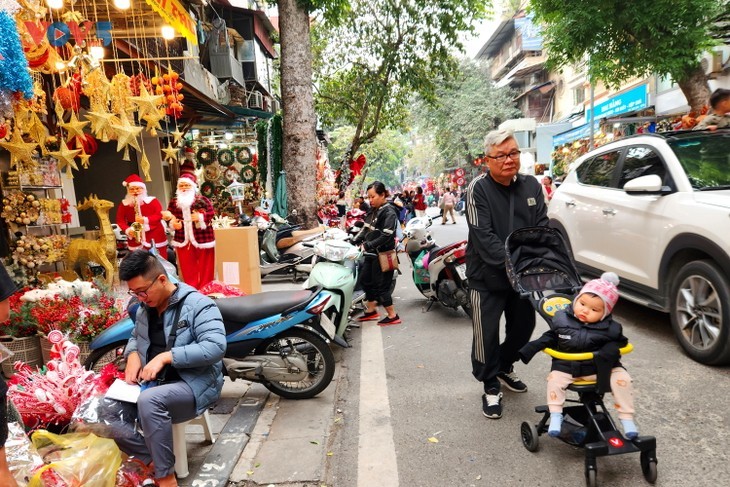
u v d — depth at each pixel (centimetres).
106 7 635
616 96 1983
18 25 383
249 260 654
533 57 3170
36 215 597
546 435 321
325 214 1330
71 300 434
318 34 1944
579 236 588
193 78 1219
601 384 265
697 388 362
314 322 394
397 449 313
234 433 334
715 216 388
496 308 344
